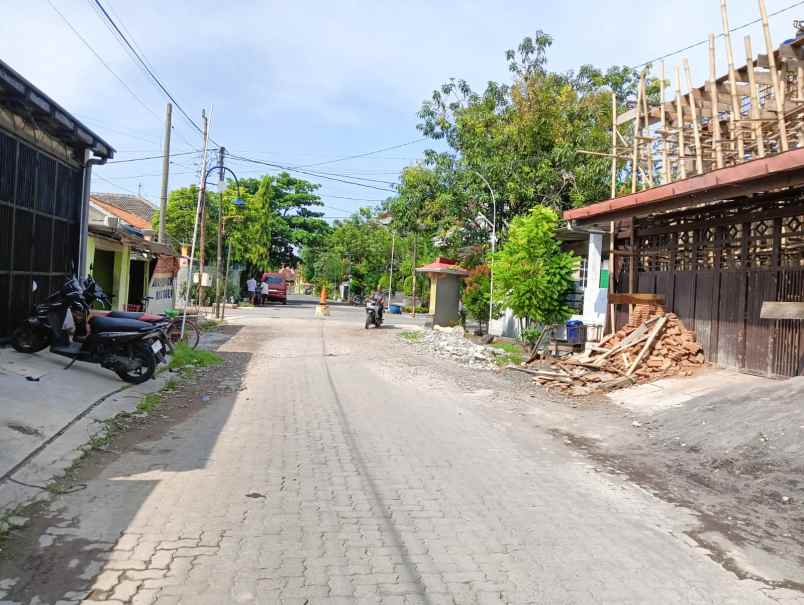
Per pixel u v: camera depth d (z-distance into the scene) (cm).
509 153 2614
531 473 613
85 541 407
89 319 945
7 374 794
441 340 1939
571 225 1372
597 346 1311
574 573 390
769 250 1026
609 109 2633
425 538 436
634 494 565
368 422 809
